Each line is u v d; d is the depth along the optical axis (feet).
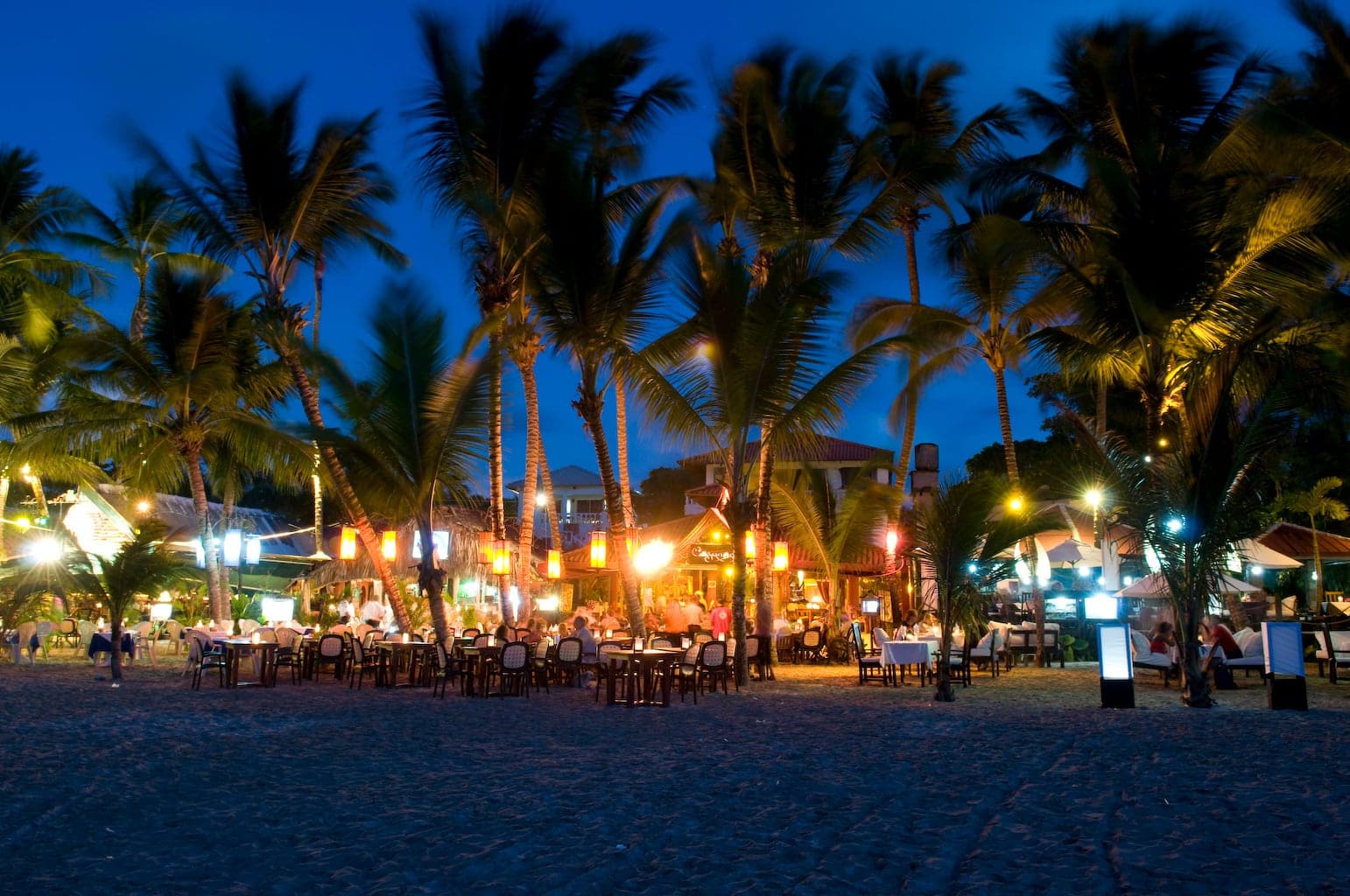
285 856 20.31
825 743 36.04
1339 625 65.92
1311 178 57.82
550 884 18.28
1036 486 86.17
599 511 207.62
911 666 67.82
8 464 85.92
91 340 78.84
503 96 64.59
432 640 65.82
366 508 69.15
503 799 25.90
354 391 63.77
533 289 61.62
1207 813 23.84
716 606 80.74
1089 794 26.32
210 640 62.95
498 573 69.67
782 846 20.97
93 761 31.58
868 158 68.74
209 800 25.82
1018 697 53.11
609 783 28.12
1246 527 47.73
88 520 107.24
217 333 82.07
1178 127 71.61
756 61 69.97
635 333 63.00
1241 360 48.75
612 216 72.28
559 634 70.44
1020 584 100.89
